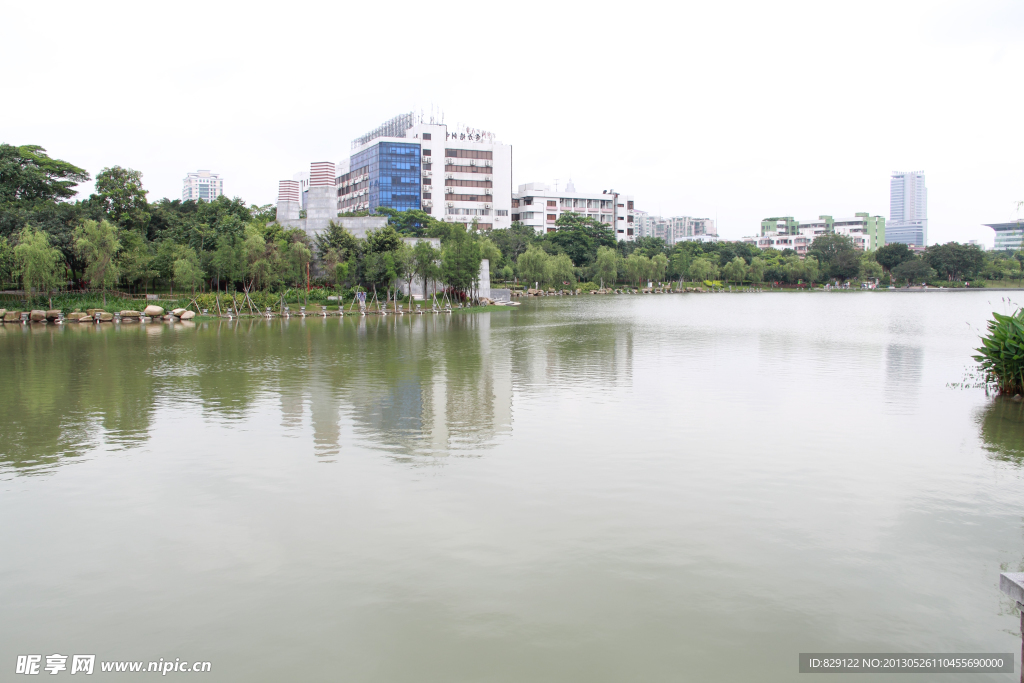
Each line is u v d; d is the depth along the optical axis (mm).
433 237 113750
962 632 8781
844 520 12375
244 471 15281
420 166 153000
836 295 143750
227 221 87562
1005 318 24938
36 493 14000
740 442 17734
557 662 8133
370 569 10461
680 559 10766
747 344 42594
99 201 84625
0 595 9898
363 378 28328
